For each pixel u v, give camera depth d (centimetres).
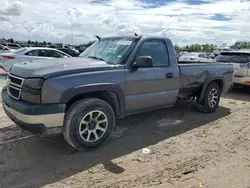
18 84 339
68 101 335
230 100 758
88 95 373
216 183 294
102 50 451
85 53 482
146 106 441
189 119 541
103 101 367
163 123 508
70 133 339
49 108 315
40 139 403
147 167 326
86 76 347
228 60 865
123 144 396
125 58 405
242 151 384
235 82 843
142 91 423
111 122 381
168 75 463
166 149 382
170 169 323
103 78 364
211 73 567
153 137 430
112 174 307
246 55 837
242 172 320
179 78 491
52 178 294
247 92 902
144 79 420
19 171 307
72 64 366
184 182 295
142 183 290
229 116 574
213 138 434
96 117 364
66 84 326
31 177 294
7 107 359
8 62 1041
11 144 382
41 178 293
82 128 353
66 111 342
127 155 358
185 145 400
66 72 334
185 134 449
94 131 365
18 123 337
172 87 478
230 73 626
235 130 478
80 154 354
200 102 577
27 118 312
